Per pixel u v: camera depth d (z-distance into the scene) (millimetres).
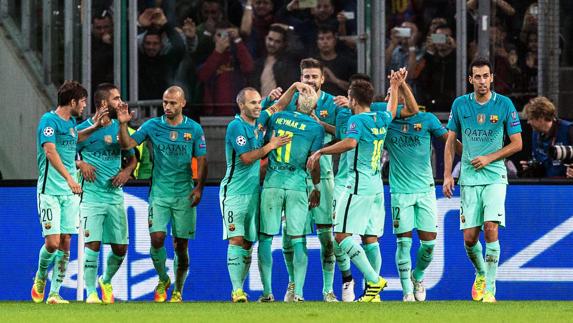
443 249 35000
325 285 33594
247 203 32062
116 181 33406
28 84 43438
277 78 42312
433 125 32812
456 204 34969
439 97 42062
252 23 42312
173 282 35406
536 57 42469
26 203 35531
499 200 30891
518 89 42500
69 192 32375
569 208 34781
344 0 41750
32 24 43875
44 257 32531
